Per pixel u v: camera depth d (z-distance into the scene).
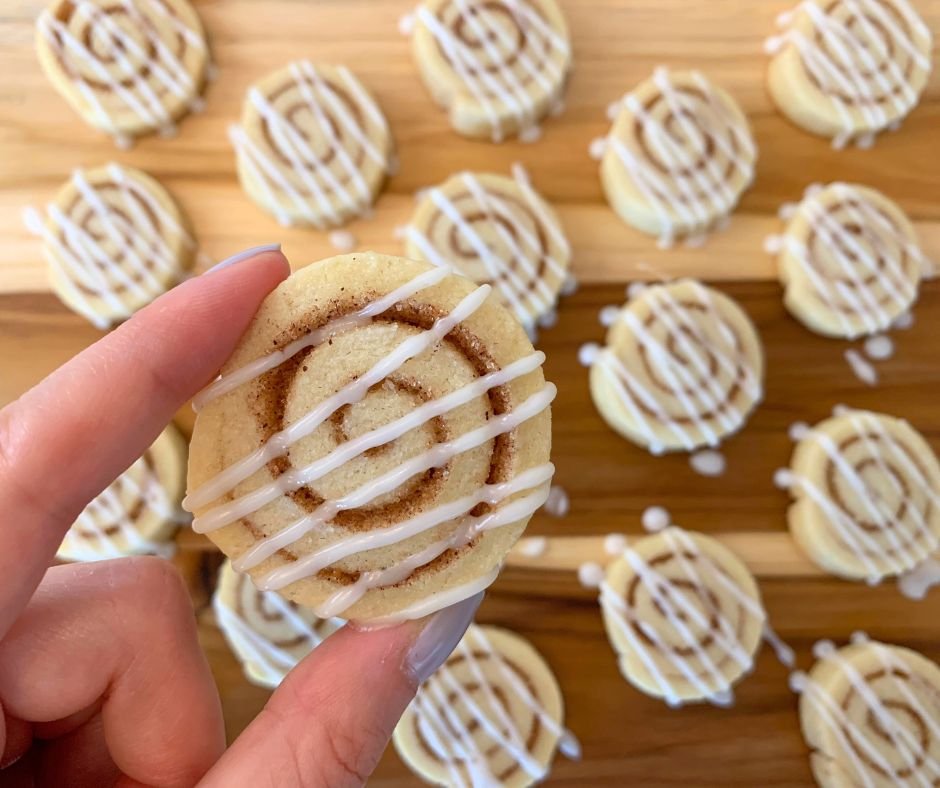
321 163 0.26
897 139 0.28
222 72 0.27
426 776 0.23
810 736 0.24
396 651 0.14
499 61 0.26
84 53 0.26
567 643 0.25
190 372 0.15
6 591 0.13
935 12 0.28
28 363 0.25
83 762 0.17
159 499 0.24
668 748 0.24
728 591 0.24
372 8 0.28
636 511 0.25
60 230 0.25
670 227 0.26
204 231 0.26
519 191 0.26
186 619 0.17
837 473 0.25
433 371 0.14
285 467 0.14
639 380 0.25
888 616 0.25
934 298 0.27
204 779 0.14
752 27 0.28
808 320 0.26
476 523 0.14
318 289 0.14
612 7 0.28
